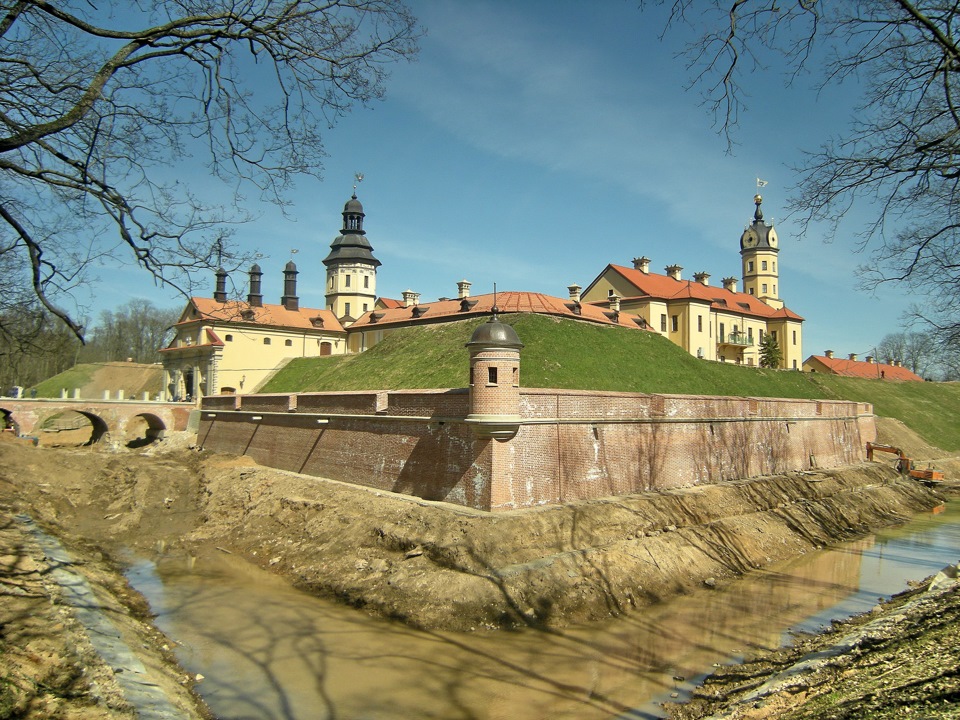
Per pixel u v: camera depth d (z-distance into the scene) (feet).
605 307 226.38
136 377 250.57
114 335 312.71
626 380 134.00
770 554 86.58
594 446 84.64
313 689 47.19
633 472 90.17
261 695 46.14
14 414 160.56
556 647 54.70
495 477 73.15
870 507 122.21
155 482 114.01
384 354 167.73
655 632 58.65
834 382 230.89
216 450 144.77
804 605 67.46
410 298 248.52
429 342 161.99
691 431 101.76
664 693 46.91
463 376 125.70
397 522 74.84
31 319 41.39
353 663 51.42
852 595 71.46
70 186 32.91
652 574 69.62
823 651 47.19
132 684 41.32
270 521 92.89
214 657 52.54
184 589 70.18
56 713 34.35
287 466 115.34
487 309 169.89
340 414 101.71
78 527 100.12
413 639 55.98
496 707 44.75
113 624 52.95
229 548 87.15
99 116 33.47
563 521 72.43
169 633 57.67
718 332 245.45
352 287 266.57
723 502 95.30
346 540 76.23
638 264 253.65
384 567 67.05
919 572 82.07
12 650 40.65
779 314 268.41
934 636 40.11
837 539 101.19
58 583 59.21
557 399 80.07
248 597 67.41
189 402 185.98
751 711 38.32
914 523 118.32
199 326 201.46
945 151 39.75
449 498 78.79
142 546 89.40
